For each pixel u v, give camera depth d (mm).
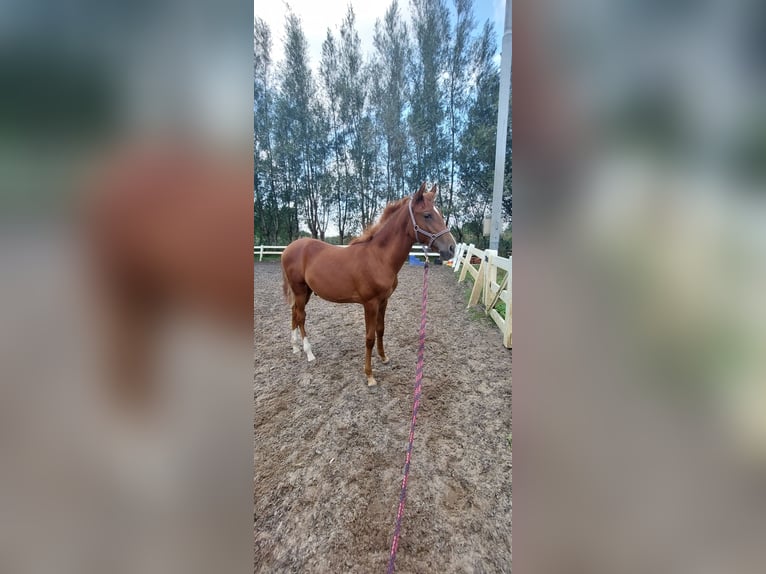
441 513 1465
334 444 1930
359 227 14820
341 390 2518
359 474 1701
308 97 13867
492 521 1419
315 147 14156
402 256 2480
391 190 14578
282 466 1773
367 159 14445
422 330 2061
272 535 1393
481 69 12984
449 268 8461
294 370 2895
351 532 1397
